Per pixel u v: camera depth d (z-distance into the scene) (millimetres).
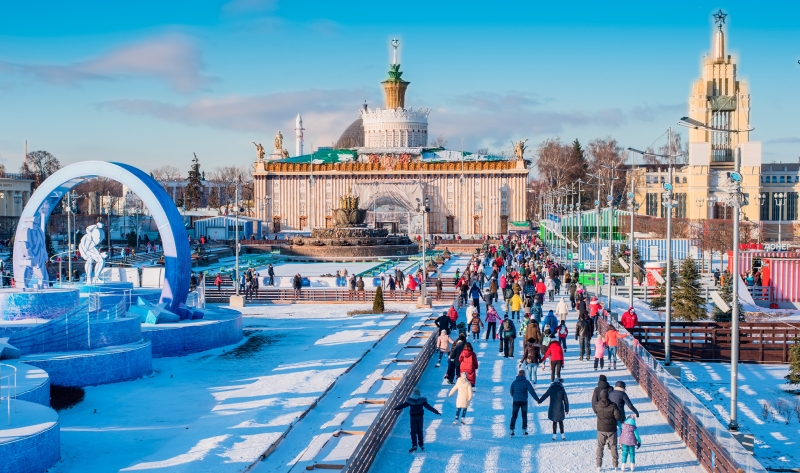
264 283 65812
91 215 134375
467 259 106062
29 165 186375
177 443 22859
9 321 36312
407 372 27031
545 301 57156
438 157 162000
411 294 60250
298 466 20406
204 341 39844
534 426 24812
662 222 112188
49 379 27766
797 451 24719
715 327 40469
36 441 20812
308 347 39906
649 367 28391
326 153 168125
